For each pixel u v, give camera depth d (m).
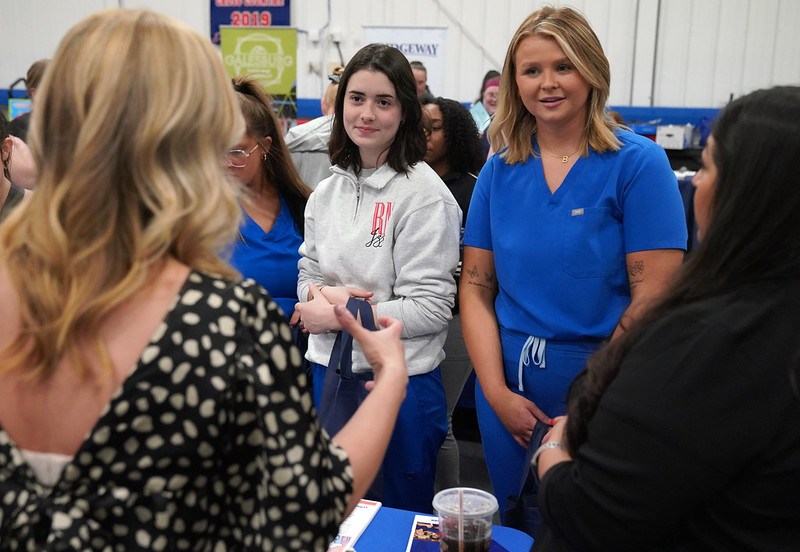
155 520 0.71
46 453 0.73
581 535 0.86
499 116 1.74
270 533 0.74
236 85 2.17
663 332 0.82
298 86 6.19
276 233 2.20
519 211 1.71
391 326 0.99
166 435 0.71
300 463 0.74
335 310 0.95
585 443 0.89
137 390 0.70
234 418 0.74
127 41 0.71
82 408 0.72
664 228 1.57
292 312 2.19
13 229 0.73
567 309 1.65
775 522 0.78
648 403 0.80
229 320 0.73
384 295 1.87
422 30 5.88
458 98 6.02
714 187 0.85
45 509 0.71
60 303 0.70
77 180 0.70
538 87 1.60
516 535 1.34
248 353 0.73
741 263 0.81
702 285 0.84
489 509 1.19
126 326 0.72
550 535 1.01
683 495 0.78
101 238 0.70
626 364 0.85
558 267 1.65
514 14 5.79
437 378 1.95
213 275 0.76
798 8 5.31
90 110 0.70
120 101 0.70
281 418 0.74
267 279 2.17
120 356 0.71
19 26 6.38
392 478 1.89
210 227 0.74
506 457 1.79
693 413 0.77
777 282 0.80
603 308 1.64
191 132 0.73
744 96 0.87
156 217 0.71
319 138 2.94
